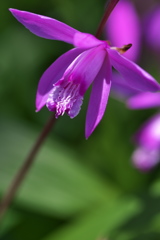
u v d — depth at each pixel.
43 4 0.47
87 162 0.43
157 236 0.35
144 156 0.41
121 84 0.37
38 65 0.46
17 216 0.39
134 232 0.35
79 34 0.28
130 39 0.42
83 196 0.40
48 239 0.36
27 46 0.47
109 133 0.43
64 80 0.30
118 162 0.42
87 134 0.30
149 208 0.36
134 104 0.38
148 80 0.28
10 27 0.48
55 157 0.41
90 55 0.30
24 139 0.42
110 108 0.43
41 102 0.30
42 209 0.39
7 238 0.39
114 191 0.40
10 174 0.40
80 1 0.47
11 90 0.45
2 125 0.42
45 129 0.32
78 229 0.36
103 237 0.35
